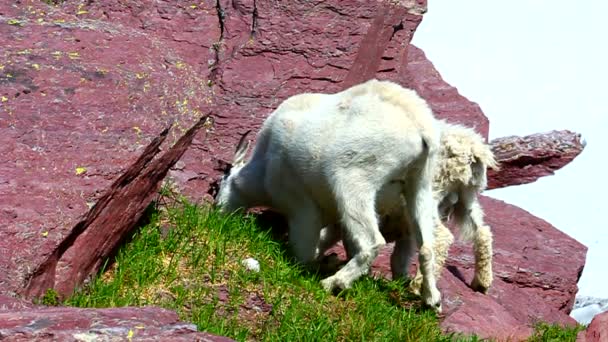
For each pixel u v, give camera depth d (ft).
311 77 134.00
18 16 108.78
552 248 126.11
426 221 97.76
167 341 67.82
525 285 119.44
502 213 133.18
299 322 89.20
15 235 81.87
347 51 136.05
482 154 105.29
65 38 104.17
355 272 96.02
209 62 135.33
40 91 94.68
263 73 132.36
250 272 94.38
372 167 95.96
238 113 127.34
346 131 96.43
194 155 117.19
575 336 100.78
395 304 98.89
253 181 106.73
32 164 87.71
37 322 67.05
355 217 96.12
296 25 135.64
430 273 96.99
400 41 141.08
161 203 104.01
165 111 97.60
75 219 84.74
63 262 84.79
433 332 93.71
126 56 103.76
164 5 139.54
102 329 67.26
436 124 97.76
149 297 88.43
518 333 102.47
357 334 89.51
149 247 95.30
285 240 107.24
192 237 98.02
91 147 90.68
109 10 137.80
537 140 140.36
